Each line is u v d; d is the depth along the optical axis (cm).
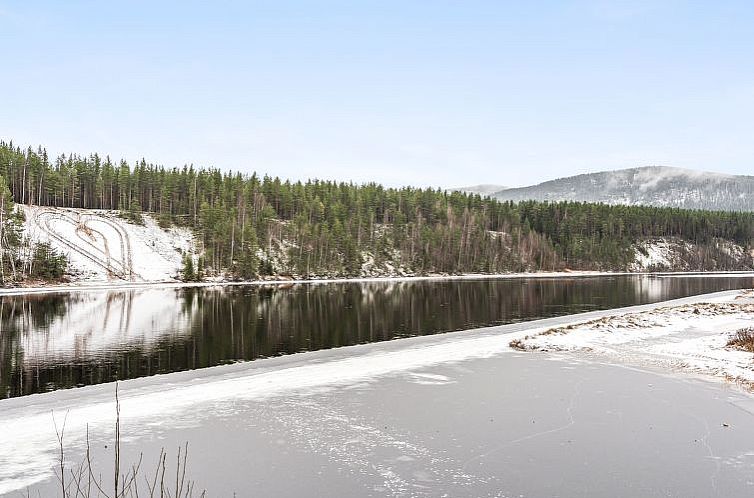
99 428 1532
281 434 1474
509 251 15500
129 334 3659
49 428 1534
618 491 1109
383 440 1423
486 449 1357
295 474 1196
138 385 2089
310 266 11738
